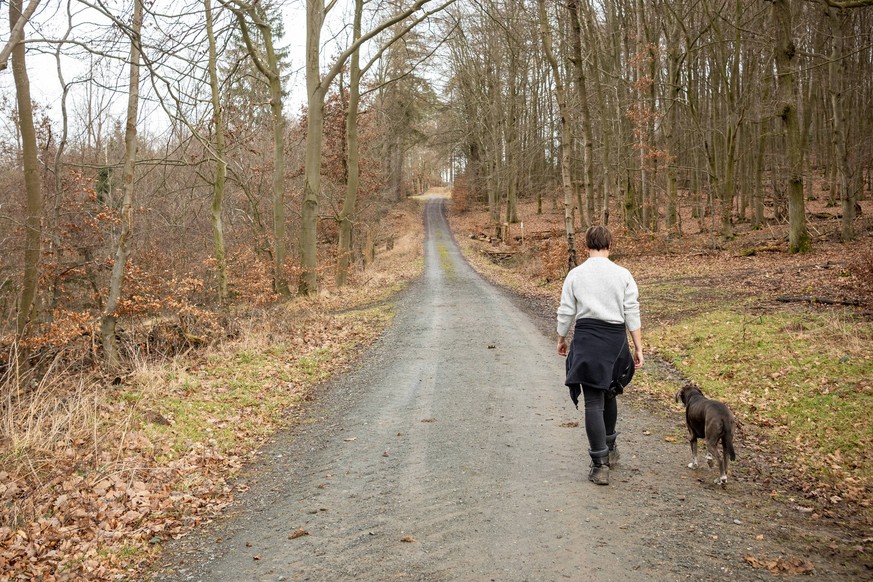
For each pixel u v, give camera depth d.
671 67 26.72
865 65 28.19
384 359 10.37
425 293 20.88
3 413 6.59
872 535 3.74
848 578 3.20
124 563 3.93
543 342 11.38
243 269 18.58
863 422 5.62
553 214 56.19
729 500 4.31
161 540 4.24
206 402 7.61
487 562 3.48
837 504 4.26
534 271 26.00
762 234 25.30
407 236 54.25
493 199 54.81
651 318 12.71
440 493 4.62
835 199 31.98
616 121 31.77
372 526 4.13
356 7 23.14
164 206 20.73
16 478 5.08
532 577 3.28
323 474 5.30
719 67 26.75
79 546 4.14
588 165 23.36
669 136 27.47
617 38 31.88
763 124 27.55
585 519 3.98
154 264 17.88
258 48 19.33
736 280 16.00
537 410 6.86
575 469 4.96
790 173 19.78
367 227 38.66
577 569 3.34
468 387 8.09
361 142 31.84
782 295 12.84
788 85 19.47
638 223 27.48
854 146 26.48
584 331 4.53
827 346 8.09
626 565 3.36
